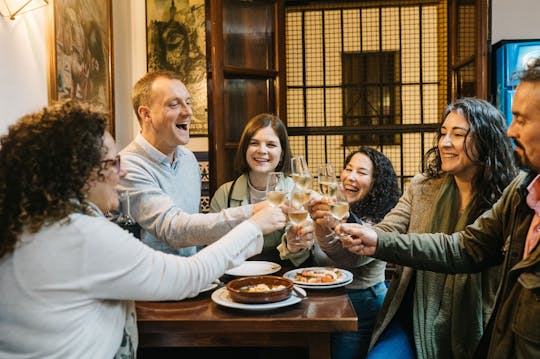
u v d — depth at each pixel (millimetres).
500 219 1543
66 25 2498
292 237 1899
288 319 1467
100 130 1201
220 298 1623
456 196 1876
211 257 1346
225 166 3227
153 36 4047
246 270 2018
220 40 3129
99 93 3041
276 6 3473
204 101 4055
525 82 1187
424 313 1806
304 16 4145
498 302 1348
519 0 3689
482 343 1394
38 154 1104
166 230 1840
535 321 1172
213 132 3160
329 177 1895
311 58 4168
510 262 1307
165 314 1531
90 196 1224
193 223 1791
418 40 4090
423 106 4121
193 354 2326
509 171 1771
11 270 1088
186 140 2148
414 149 4121
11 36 2010
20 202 1085
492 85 3504
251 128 2523
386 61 4129
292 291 1681
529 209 1283
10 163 1107
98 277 1118
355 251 1674
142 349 2256
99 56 3049
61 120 1156
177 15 4039
